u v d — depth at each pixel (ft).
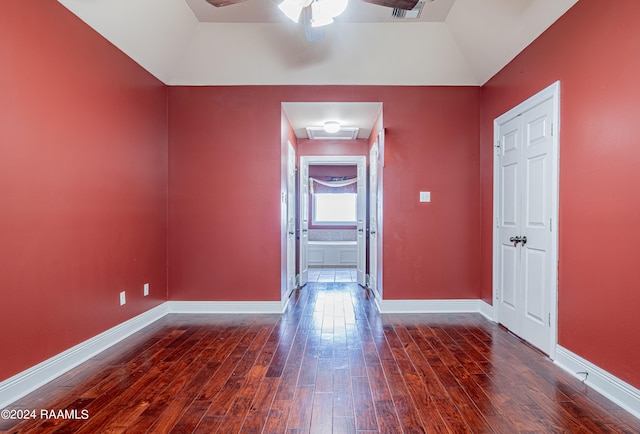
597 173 7.14
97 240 9.07
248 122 12.90
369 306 13.92
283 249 13.57
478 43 11.09
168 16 10.29
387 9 10.54
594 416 6.18
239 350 9.25
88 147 8.71
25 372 6.95
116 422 5.97
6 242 6.57
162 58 11.55
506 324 11.03
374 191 15.88
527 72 9.70
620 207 6.59
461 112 12.90
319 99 12.89
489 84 12.14
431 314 12.70
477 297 12.96
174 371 7.97
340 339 10.11
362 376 7.72
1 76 6.47
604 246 6.95
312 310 13.29
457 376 7.72
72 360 8.18
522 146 10.03
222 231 12.90
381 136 13.14
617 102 6.64
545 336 8.93
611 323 6.79
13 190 6.71
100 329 9.19
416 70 12.51
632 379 6.33
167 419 6.06
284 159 13.70
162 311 12.51
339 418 6.10
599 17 7.06
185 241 12.91
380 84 12.87
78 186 8.39
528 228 9.72
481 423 5.96
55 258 7.71
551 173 8.61
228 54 12.15
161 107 12.44
